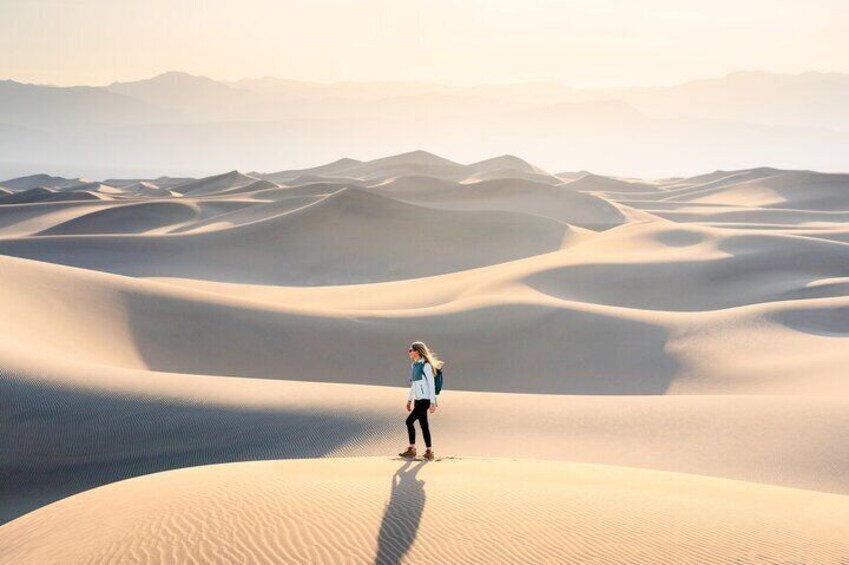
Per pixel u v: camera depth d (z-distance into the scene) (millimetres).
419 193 181000
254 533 8477
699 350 43469
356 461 13344
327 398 23719
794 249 74375
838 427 21797
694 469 19719
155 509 9352
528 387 43031
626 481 12961
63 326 38375
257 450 20297
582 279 66562
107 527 9000
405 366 44750
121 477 19359
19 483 19109
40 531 9555
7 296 38781
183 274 96312
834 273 70625
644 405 24406
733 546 8812
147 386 23453
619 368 43406
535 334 47406
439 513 9469
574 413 23625
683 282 67625
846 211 176625
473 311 50125
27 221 150125
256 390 24359
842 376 35125
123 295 45625
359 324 47750
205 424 21344
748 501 11602
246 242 107812
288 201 146375
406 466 12727
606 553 8398
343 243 108812
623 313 49250
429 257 106062
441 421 22438
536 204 167625
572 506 10125
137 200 173750
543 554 8281
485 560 8047
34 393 21844
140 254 101438
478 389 43000
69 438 20375
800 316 47969
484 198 174250
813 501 12141
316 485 10625
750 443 21234
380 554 8047
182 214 151250
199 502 9570
